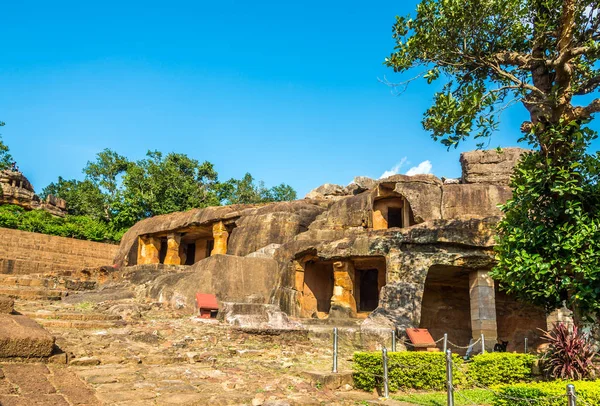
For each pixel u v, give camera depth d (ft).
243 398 23.88
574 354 30.53
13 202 132.36
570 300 32.42
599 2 35.73
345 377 30.99
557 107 34.30
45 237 95.09
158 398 22.65
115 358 28.96
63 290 59.62
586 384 25.16
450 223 51.78
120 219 122.72
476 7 38.19
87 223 121.39
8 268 81.82
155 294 54.65
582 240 30.53
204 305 48.49
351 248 55.36
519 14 39.83
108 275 72.28
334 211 71.26
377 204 71.10
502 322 60.39
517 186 35.24
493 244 49.14
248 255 67.82
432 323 60.44
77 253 99.25
